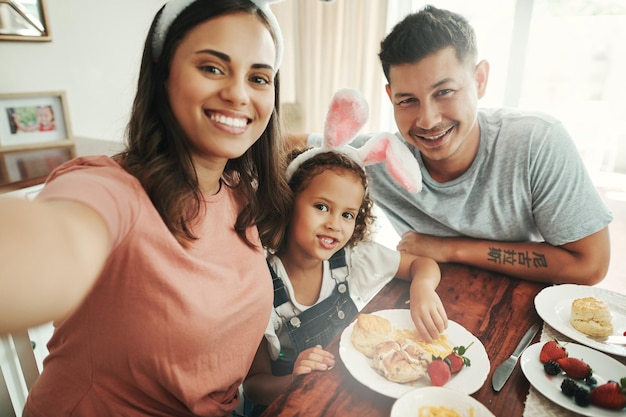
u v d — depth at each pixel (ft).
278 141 2.84
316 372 2.35
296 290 3.52
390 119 9.21
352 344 2.56
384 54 3.36
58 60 6.22
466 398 1.95
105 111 7.00
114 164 1.93
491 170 3.70
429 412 1.93
